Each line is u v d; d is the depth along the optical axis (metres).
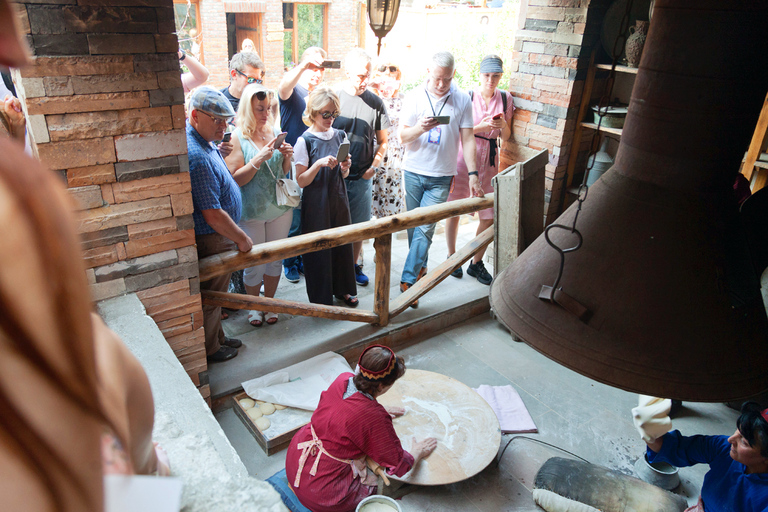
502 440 3.24
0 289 0.26
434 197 4.41
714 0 1.03
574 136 4.52
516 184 3.64
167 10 2.25
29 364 0.28
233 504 1.18
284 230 3.89
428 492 2.85
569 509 2.66
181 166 2.56
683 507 2.67
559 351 1.22
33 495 0.29
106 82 2.23
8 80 3.08
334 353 3.62
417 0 12.29
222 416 3.24
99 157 2.33
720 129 1.10
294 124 4.32
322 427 2.55
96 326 0.62
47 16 2.03
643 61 1.18
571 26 4.17
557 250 1.26
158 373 2.33
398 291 4.55
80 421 0.31
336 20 11.83
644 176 1.21
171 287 2.79
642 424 2.54
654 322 1.16
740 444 2.14
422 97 4.21
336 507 2.51
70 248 0.28
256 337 3.78
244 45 4.96
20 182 0.25
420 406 3.26
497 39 10.93
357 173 4.21
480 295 4.48
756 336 1.18
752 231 1.44
